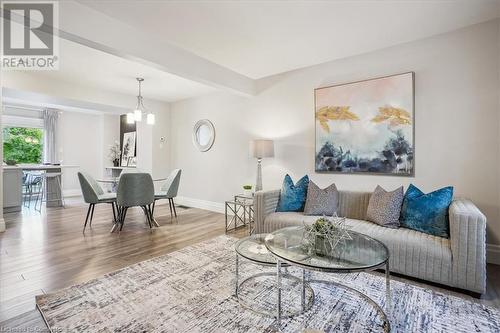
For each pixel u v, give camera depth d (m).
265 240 2.08
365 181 3.38
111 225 4.11
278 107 4.23
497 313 1.81
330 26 2.66
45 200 5.89
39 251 2.96
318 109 3.73
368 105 3.31
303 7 2.33
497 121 2.60
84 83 4.49
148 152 5.93
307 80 3.89
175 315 1.79
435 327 1.67
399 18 2.52
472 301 1.96
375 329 1.66
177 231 3.81
